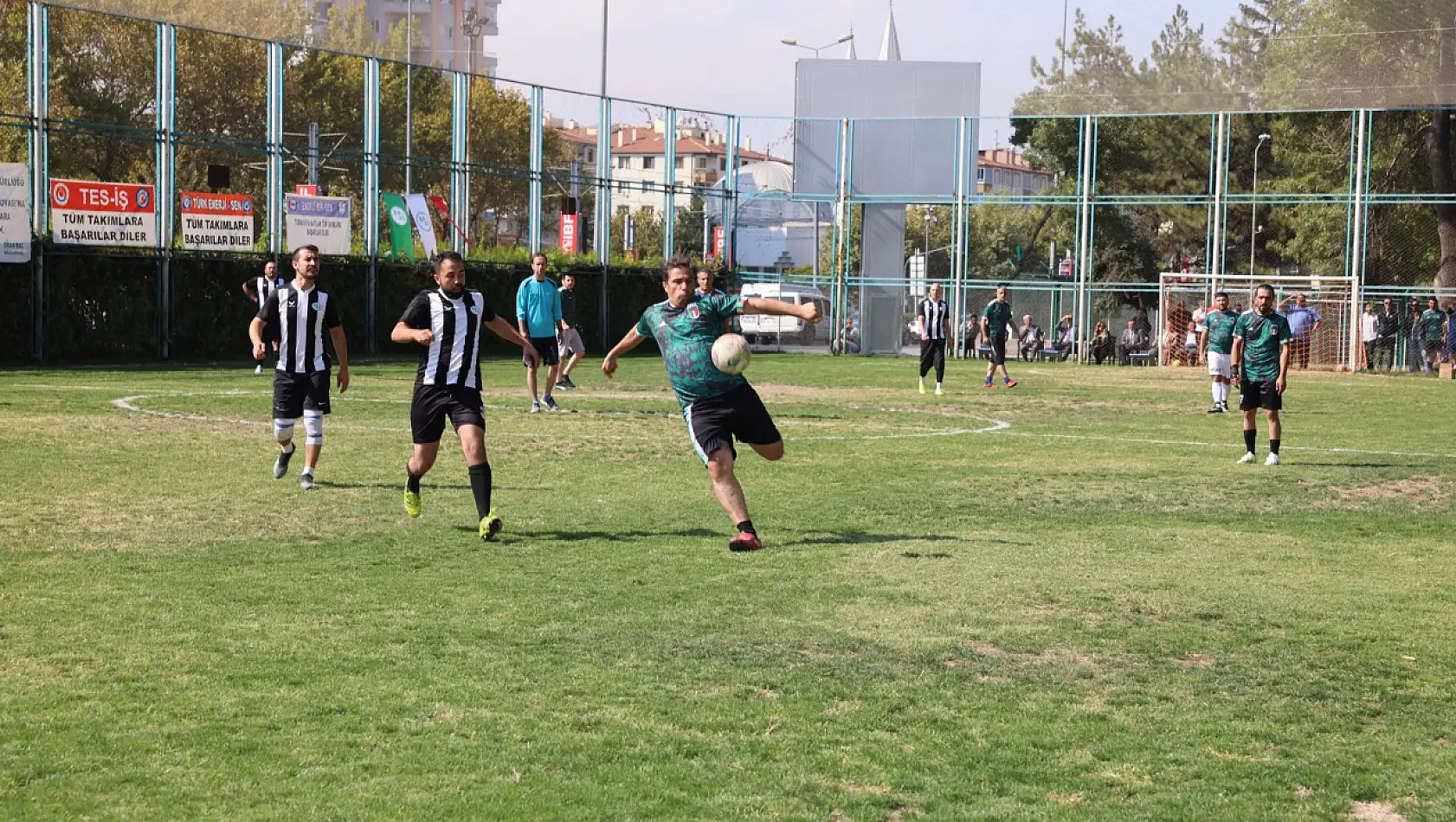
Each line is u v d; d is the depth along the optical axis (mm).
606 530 9508
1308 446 16406
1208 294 39094
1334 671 6246
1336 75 38688
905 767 4855
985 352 33656
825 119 43000
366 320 34438
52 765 4695
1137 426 18859
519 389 23062
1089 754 5047
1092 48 42438
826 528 9766
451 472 12234
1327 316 38219
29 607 6910
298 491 10906
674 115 42844
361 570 8000
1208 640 6746
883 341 42875
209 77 33281
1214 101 39250
